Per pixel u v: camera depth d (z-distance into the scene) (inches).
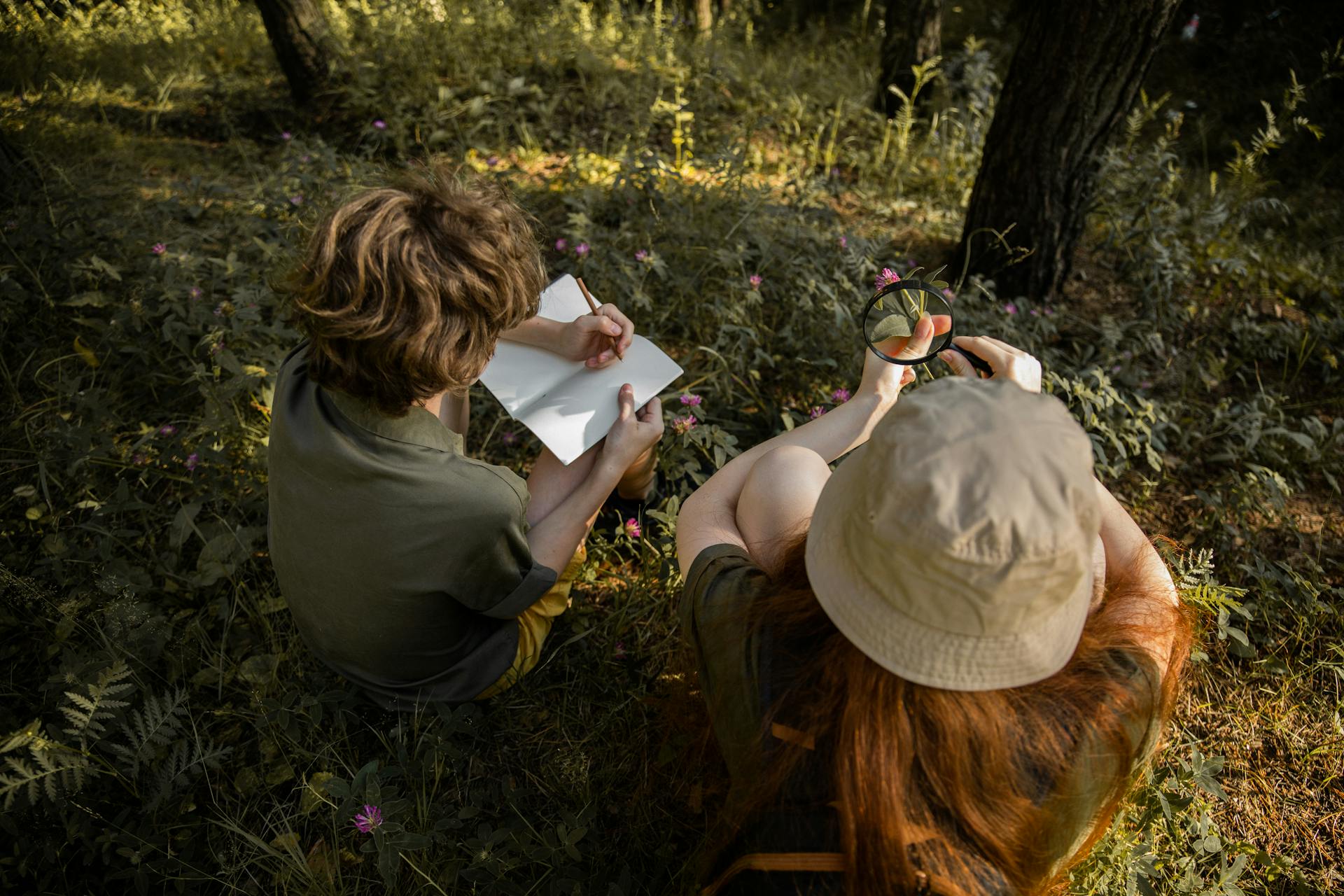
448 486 54.3
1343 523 99.1
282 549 59.6
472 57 185.2
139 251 115.0
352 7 202.1
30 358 100.7
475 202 50.1
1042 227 124.6
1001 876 36.7
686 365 107.0
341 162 155.2
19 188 124.9
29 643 77.3
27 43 188.2
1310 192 191.2
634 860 66.3
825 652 38.3
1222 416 108.0
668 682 74.6
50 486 88.2
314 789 63.4
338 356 48.4
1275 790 74.5
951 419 31.3
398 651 62.2
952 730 34.4
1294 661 83.3
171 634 74.6
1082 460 31.3
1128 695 39.3
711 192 132.4
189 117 183.5
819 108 191.9
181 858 62.3
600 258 116.4
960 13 287.3
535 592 62.6
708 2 230.2
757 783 40.0
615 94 180.7
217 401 86.0
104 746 65.1
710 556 48.8
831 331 109.0
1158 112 229.6
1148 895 58.6
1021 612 31.9
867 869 35.7
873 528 32.5
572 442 67.2
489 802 70.2
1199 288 136.2
